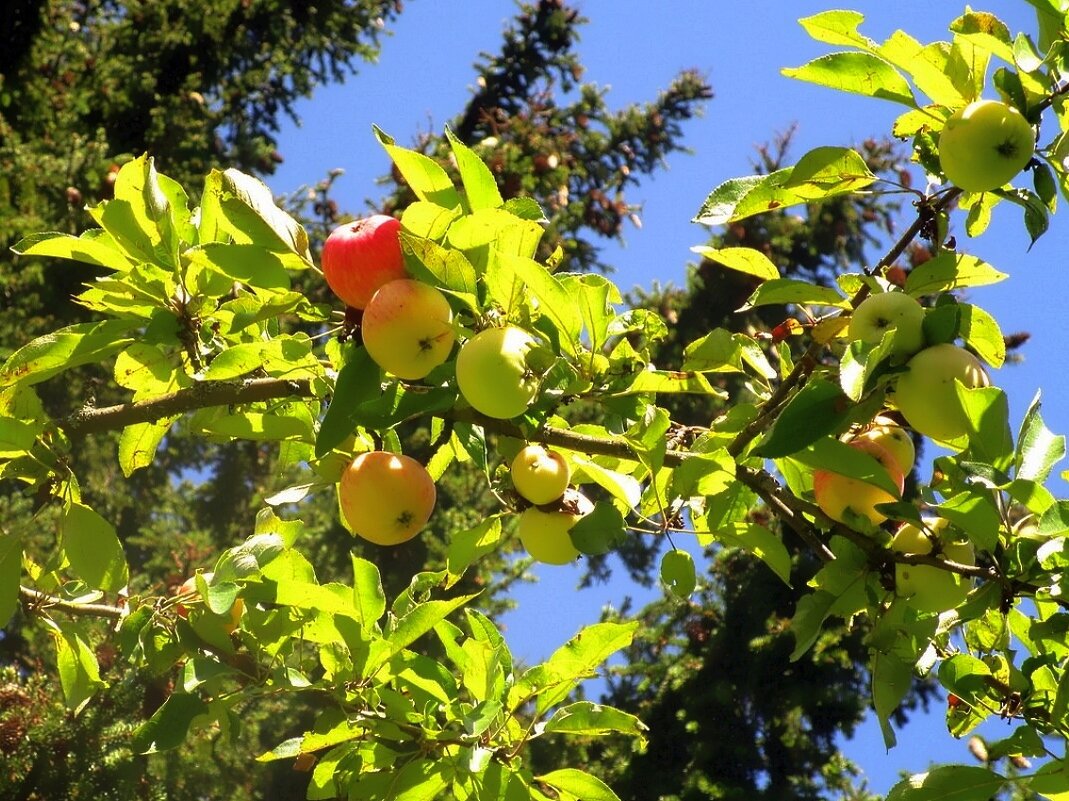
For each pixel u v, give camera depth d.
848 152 1.02
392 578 3.29
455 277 0.94
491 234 0.95
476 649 1.10
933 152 1.02
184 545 3.06
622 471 1.14
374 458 1.06
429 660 1.10
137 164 1.11
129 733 2.18
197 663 1.04
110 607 1.19
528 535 1.09
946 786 0.97
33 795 2.22
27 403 1.10
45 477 1.09
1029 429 0.99
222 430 1.15
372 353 0.94
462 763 1.01
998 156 0.96
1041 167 0.99
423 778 1.07
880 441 1.05
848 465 0.96
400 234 0.93
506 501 1.10
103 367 3.29
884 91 1.01
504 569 3.29
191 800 2.53
